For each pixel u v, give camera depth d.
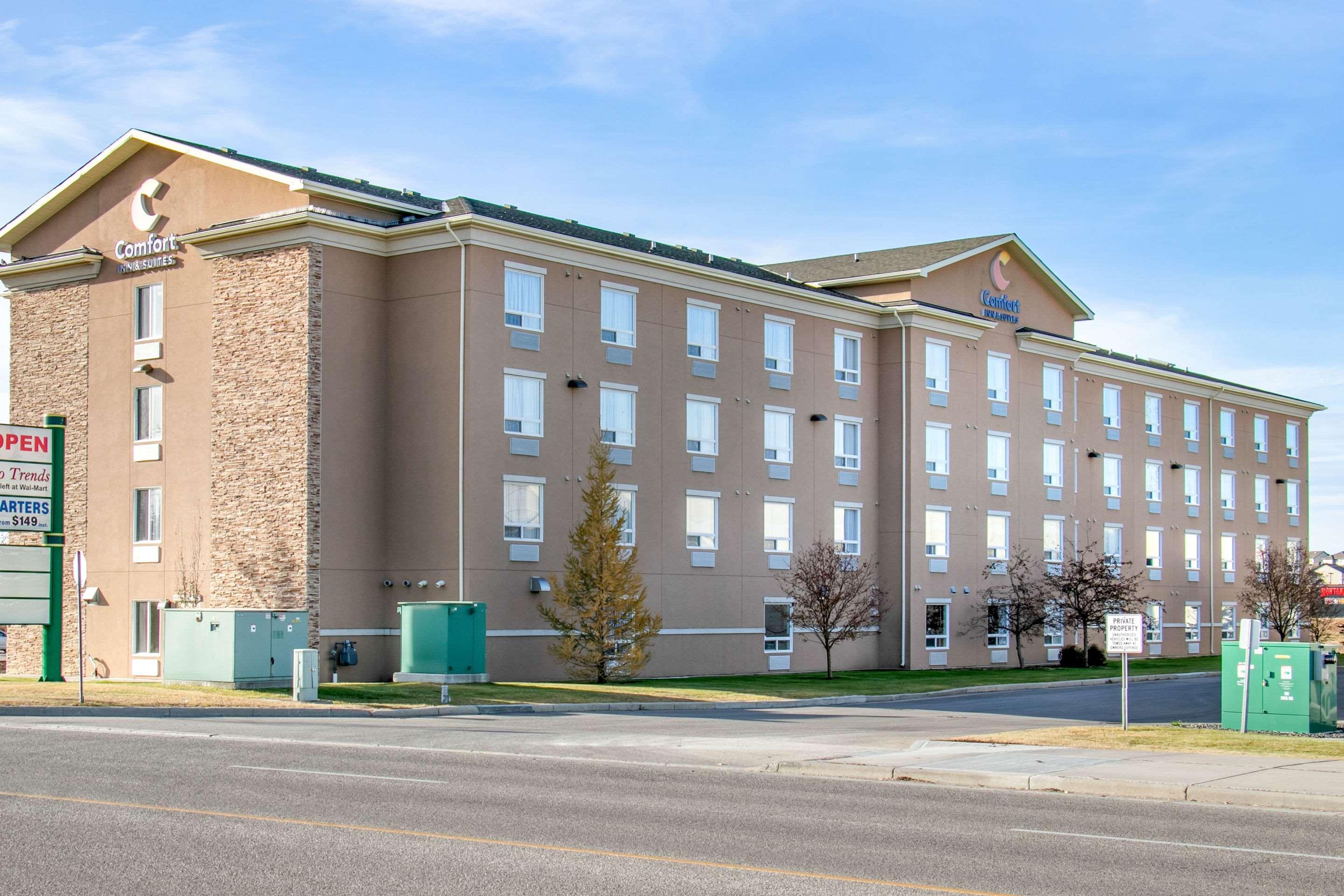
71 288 42.25
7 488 33.00
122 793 14.12
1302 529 75.06
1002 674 46.47
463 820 12.81
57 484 33.88
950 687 39.91
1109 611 53.19
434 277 37.31
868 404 49.00
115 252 41.12
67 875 10.08
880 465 49.28
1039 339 54.62
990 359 52.84
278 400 36.53
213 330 38.25
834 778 17.59
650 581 41.00
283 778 15.55
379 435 37.69
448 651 34.12
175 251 39.53
